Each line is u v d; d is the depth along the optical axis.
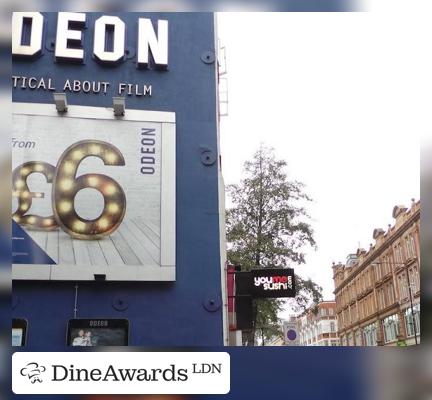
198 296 9.91
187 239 10.27
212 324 9.76
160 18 11.52
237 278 9.87
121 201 10.25
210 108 11.15
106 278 9.71
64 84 10.73
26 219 9.89
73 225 9.99
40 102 10.56
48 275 9.57
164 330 9.62
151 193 10.37
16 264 9.58
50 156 10.27
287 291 9.91
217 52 11.62
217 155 10.87
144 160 10.52
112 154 10.47
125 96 10.91
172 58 11.30
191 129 10.95
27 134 10.32
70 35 10.93
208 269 10.10
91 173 10.33
